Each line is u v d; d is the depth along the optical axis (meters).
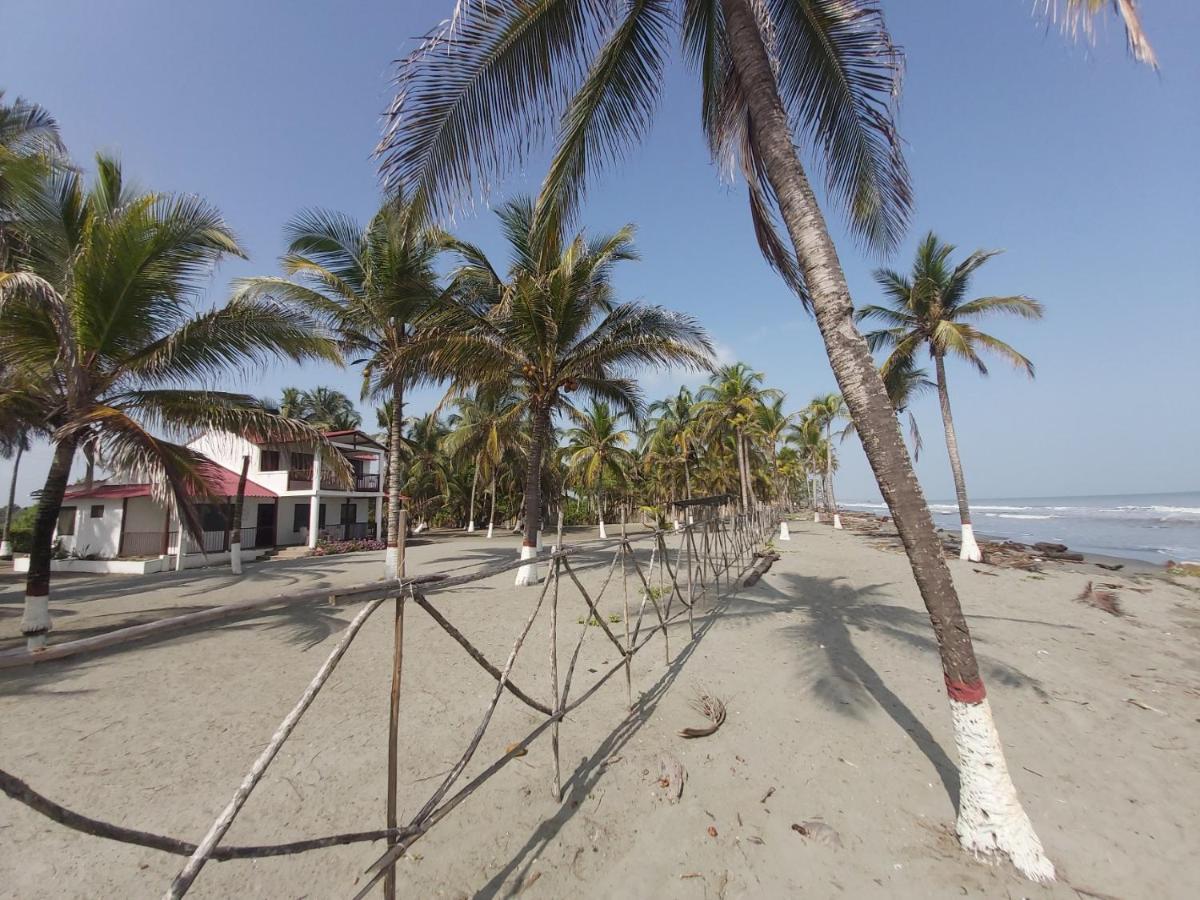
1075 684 5.52
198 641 6.87
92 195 7.27
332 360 9.33
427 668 5.70
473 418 23.80
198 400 7.95
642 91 4.82
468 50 3.96
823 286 3.34
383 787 3.48
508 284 11.11
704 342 11.35
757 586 10.79
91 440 7.16
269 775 3.59
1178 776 3.78
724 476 38.34
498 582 11.26
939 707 4.77
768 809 3.31
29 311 6.51
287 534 24.36
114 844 2.93
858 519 43.53
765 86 3.67
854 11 4.11
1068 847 3.03
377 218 11.35
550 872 2.78
